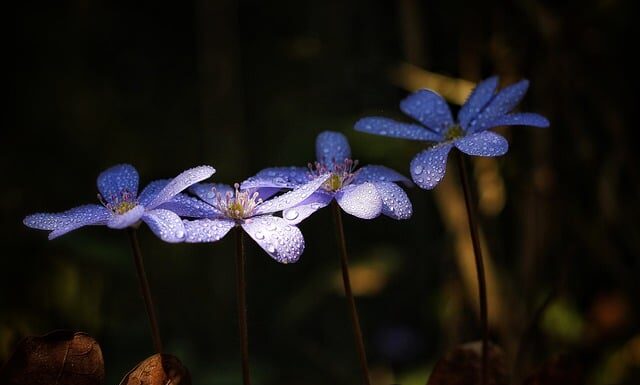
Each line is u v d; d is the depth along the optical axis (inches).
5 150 16.5
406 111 8.1
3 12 16.8
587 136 12.0
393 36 16.0
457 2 12.3
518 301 12.1
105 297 16.7
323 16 16.9
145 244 18.0
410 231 16.3
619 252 12.3
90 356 6.9
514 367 9.0
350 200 6.9
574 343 12.5
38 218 7.0
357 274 16.2
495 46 12.1
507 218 12.2
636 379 12.4
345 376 18.0
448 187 12.4
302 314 18.0
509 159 12.1
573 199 12.1
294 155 17.1
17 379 6.8
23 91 16.9
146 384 6.8
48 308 15.4
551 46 11.8
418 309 16.9
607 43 11.9
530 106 12.0
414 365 17.3
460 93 12.3
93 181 17.3
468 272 12.2
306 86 17.8
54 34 17.4
